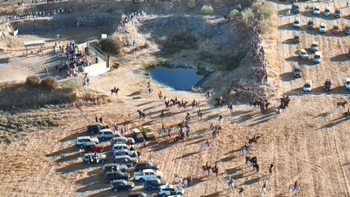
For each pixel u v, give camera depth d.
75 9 178.38
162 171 110.19
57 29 173.00
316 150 116.88
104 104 132.00
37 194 104.25
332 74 144.38
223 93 138.75
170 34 166.12
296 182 105.06
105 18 173.62
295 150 116.75
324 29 162.00
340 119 126.62
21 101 130.75
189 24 167.62
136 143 118.50
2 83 133.75
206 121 126.25
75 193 104.38
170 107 131.62
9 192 104.75
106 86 139.50
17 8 179.50
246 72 142.88
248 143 118.31
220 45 160.75
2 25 170.62
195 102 133.50
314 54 150.38
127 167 110.19
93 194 104.12
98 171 110.56
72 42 160.50
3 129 122.94
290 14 169.75
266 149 116.81
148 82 143.12
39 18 174.75
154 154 115.31
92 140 116.88
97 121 125.06
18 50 154.50
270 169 109.75
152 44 162.88
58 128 123.56
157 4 175.00
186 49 161.88
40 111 128.62
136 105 132.50
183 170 110.69
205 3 174.88
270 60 147.62
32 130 123.12
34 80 133.62
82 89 135.00
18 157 114.56
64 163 112.81
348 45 157.12
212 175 109.19
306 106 131.12
